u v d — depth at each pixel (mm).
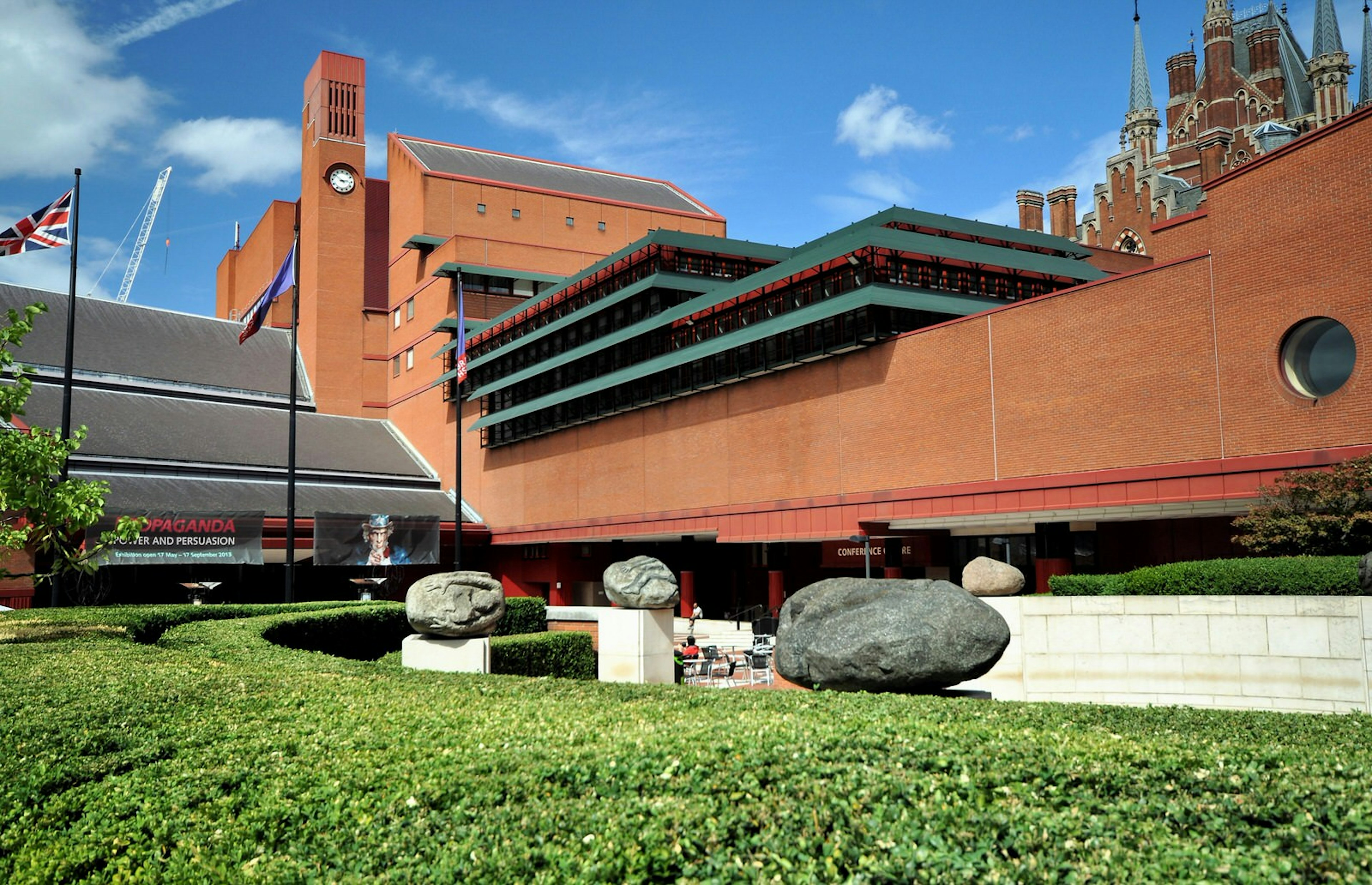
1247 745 7820
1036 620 17531
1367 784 6012
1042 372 30172
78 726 9391
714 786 6465
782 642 12984
